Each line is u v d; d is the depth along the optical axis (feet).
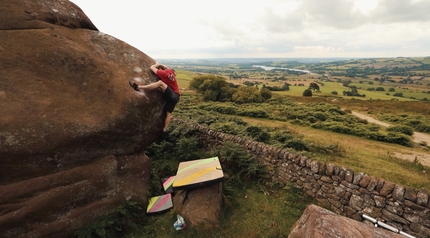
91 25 20.10
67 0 18.98
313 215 11.93
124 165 17.62
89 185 15.74
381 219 18.54
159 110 18.93
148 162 19.67
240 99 133.90
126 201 17.61
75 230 15.29
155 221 17.81
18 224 13.43
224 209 19.93
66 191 14.82
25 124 13.30
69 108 14.87
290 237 12.67
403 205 17.66
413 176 28.78
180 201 19.21
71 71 15.87
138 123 17.24
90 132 15.14
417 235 17.01
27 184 13.82
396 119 90.74
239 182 23.99
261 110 80.43
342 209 20.59
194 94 163.32
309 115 76.59
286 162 24.54
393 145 48.32
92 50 17.97
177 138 30.81
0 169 13.10
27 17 15.80
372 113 114.73
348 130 56.70
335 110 96.78
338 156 34.81
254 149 27.43
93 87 16.10
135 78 18.01
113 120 15.75
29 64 14.67
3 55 14.08
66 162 15.17
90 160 16.20
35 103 13.97
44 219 14.20
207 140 32.09
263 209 20.57
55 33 16.56
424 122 75.61
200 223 17.58
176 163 26.84
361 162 32.86
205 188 19.56
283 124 65.98
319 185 22.06
